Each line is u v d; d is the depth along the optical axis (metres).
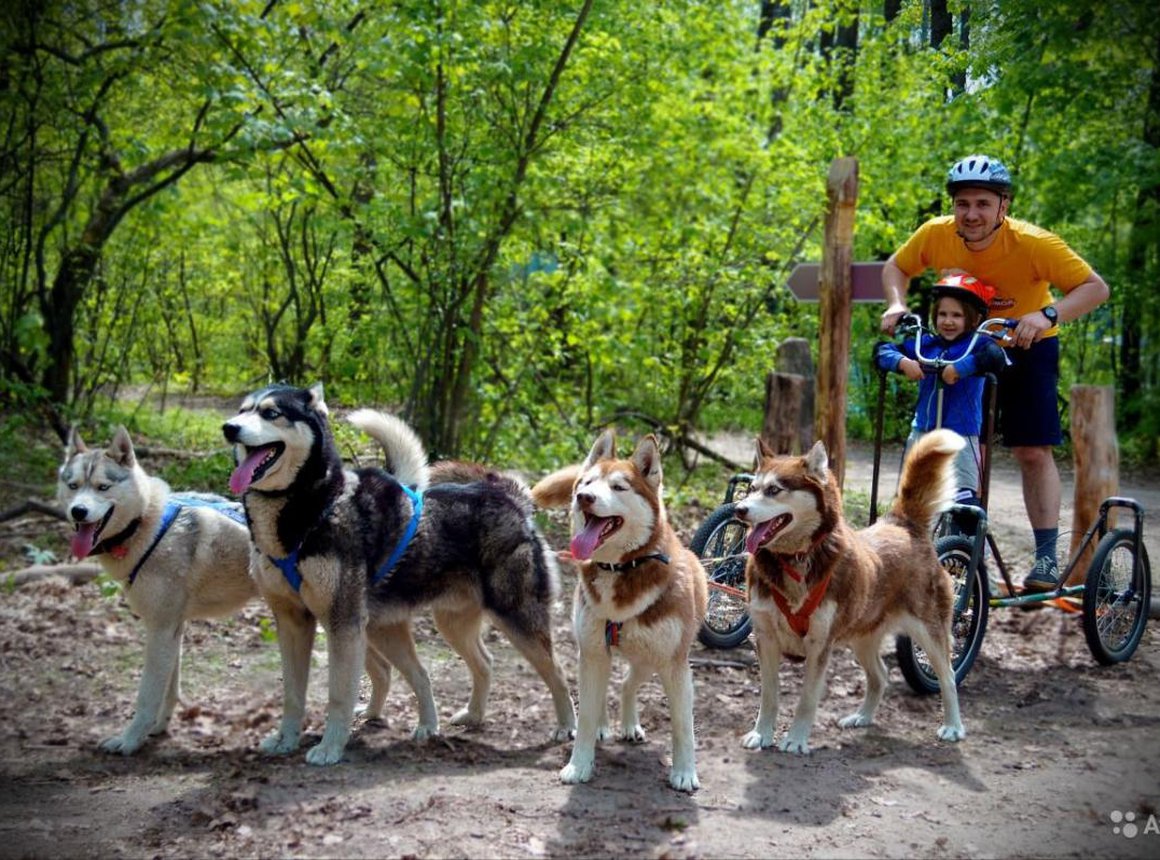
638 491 4.11
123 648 6.03
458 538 4.92
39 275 10.85
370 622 4.74
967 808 3.94
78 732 4.87
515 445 10.34
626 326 10.91
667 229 11.42
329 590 4.54
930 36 7.85
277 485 4.46
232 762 4.50
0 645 5.92
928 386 5.84
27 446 10.71
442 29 8.52
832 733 4.89
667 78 10.77
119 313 13.20
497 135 9.40
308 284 13.80
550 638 4.97
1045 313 5.65
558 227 10.07
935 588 4.97
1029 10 6.86
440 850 3.50
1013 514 9.63
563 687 4.95
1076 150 10.99
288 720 4.74
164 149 11.70
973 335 5.73
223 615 5.20
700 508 9.86
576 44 9.56
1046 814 3.88
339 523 4.56
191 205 14.68
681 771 4.16
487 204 9.34
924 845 3.59
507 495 5.09
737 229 11.19
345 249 12.05
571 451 10.17
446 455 9.77
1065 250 6.07
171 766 4.46
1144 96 9.30
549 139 9.70
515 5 9.06
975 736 4.83
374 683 5.17
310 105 8.84
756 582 4.66
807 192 10.83
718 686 5.62
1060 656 6.12
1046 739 4.79
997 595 6.16
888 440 13.48
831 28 12.38
